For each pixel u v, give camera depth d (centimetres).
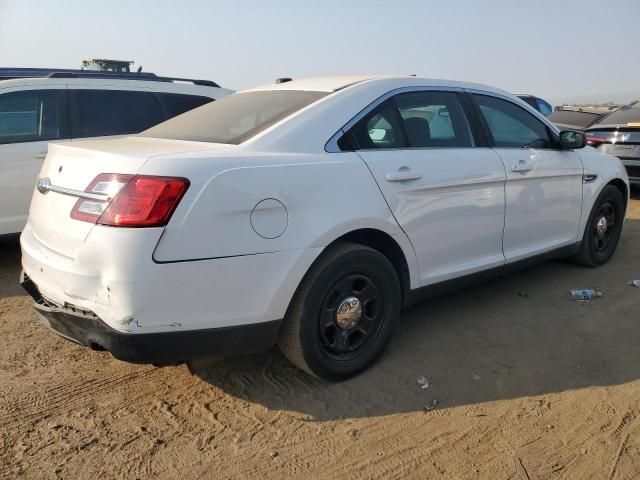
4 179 533
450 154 365
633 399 305
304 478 248
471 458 260
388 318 339
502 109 425
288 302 288
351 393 314
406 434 278
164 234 250
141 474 250
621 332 387
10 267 547
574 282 487
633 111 877
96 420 289
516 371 337
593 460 257
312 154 303
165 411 297
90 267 257
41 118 561
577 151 482
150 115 636
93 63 985
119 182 255
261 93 378
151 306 252
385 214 321
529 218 425
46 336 388
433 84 384
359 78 366
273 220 277
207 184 259
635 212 789
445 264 370
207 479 247
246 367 342
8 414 293
